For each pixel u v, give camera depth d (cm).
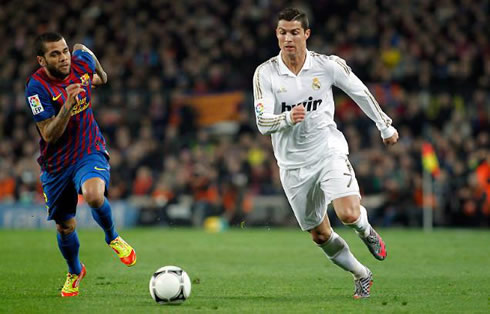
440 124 7738
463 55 8644
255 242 5222
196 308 2445
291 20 2616
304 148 2678
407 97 7975
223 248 4791
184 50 9175
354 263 2695
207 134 7981
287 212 6900
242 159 7231
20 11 9800
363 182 6912
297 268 3722
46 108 2650
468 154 7138
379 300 2642
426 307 2470
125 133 7738
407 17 9119
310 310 2409
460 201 6769
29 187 7300
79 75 2717
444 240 5278
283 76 2669
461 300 2634
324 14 9631
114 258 4188
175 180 7106
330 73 2681
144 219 7056
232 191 6956
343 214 2562
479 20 9112
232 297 2731
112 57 8894
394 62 8619
